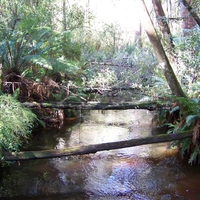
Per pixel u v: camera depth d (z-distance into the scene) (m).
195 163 3.72
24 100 4.87
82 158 4.02
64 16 7.30
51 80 5.34
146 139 3.20
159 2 6.17
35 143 4.46
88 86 6.79
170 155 4.07
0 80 4.46
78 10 7.53
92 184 3.24
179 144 3.85
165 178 3.38
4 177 3.36
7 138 3.11
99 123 5.75
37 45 5.18
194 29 5.00
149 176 3.44
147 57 8.20
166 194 2.99
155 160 3.92
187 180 3.30
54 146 4.35
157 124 5.50
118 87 6.80
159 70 6.63
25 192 3.02
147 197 2.94
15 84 4.94
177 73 5.16
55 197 2.93
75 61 7.02
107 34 10.82
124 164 3.81
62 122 5.52
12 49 4.94
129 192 3.06
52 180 3.32
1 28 4.79
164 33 6.03
